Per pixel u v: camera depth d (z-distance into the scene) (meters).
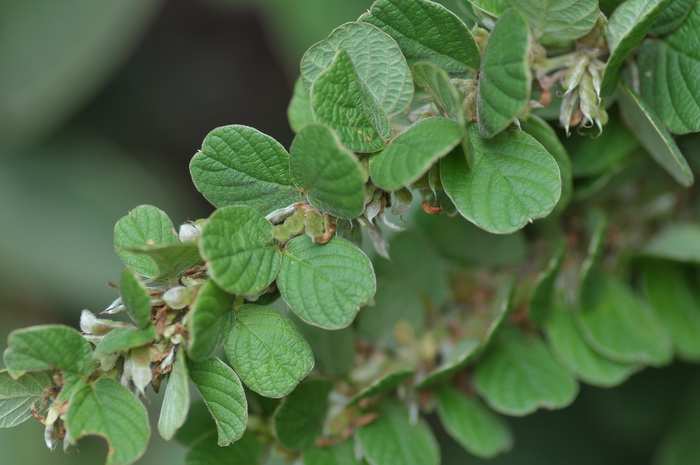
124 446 0.31
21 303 0.52
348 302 0.31
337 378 0.35
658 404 0.40
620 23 0.33
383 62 0.32
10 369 0.31
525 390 0.35
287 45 0.46
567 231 0.37
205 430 0.35
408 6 0.32
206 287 0.31
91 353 0.31
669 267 0.37
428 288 0.36
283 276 0.31
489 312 0.36
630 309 0.36
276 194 0.32
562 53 0.33
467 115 0.32
